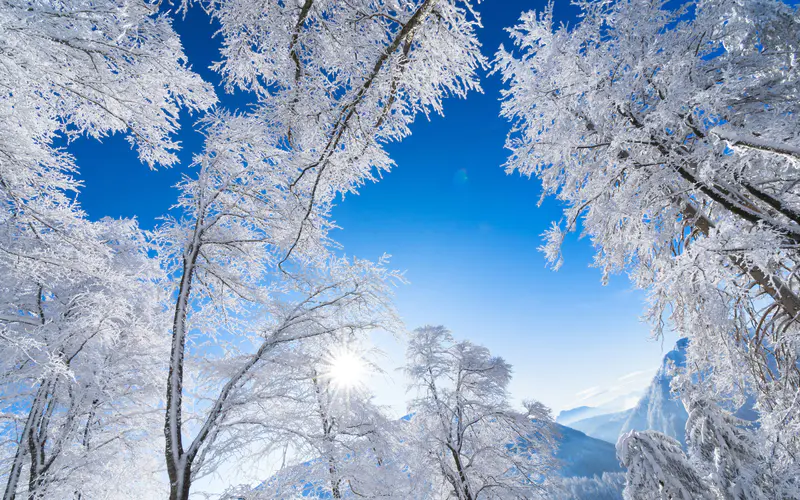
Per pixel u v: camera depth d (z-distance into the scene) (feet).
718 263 13.66
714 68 15.12
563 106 18.93
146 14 11.87
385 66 9.85
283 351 21.40
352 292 22.97
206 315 22.66
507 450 44.45
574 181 21.26
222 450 17.13
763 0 12.98
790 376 21.24
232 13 10.07
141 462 30.37
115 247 28.99
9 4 10.07
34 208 17.19
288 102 10.19
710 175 14.06
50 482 21.90
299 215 17.30
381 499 20.63
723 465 29.71
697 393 31.55
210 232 21.90
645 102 16.97
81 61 13.38
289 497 17.78
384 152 12.20
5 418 22.79
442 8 9.71
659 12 16.33
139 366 27.61
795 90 13.55
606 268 23.53
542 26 21.38
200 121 18.53
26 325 20.36
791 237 12.85
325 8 9.93
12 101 14.20
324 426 22.40
